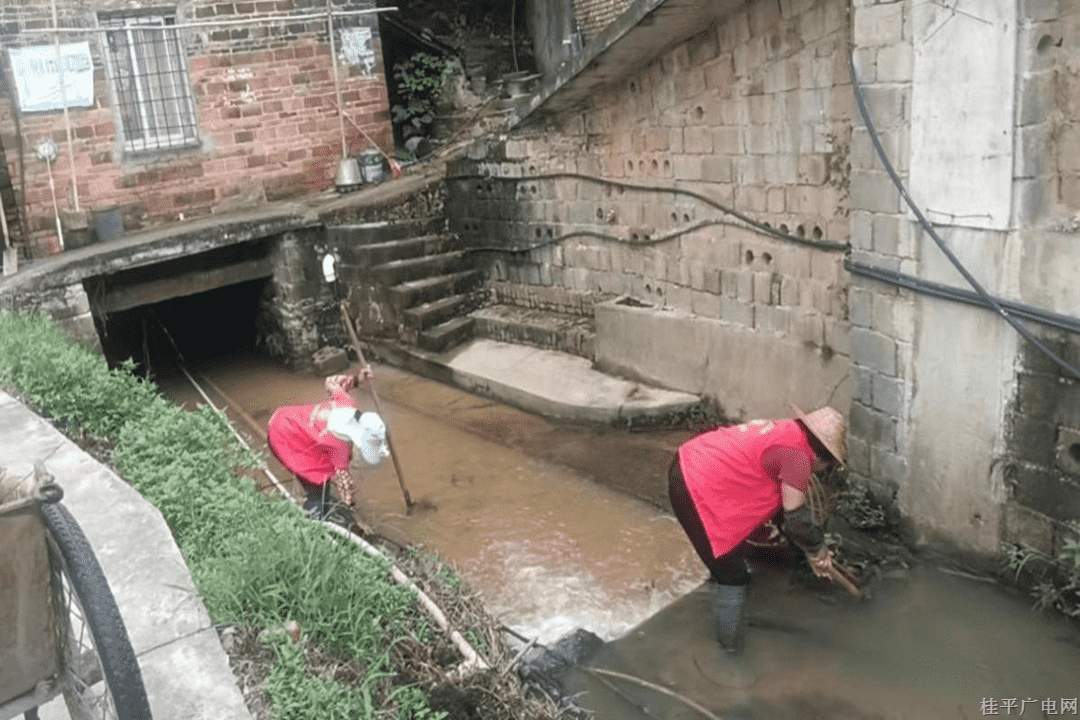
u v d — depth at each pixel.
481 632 4.24
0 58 9.27
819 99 5.81
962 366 4.61
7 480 2.47
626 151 7.69
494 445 7.27
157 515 4.02
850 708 3.87
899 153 4.70
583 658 4.34
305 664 3.28
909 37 4.51
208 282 9.71
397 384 9.12
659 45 6.79
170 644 3.26
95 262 8.70
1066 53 3.87
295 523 4.09
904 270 4.81
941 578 4.77
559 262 8.82
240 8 10.43
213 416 5.88
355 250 9.74
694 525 4.15
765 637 4.38
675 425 7.27
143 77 10.11
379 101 11.51
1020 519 4.50
